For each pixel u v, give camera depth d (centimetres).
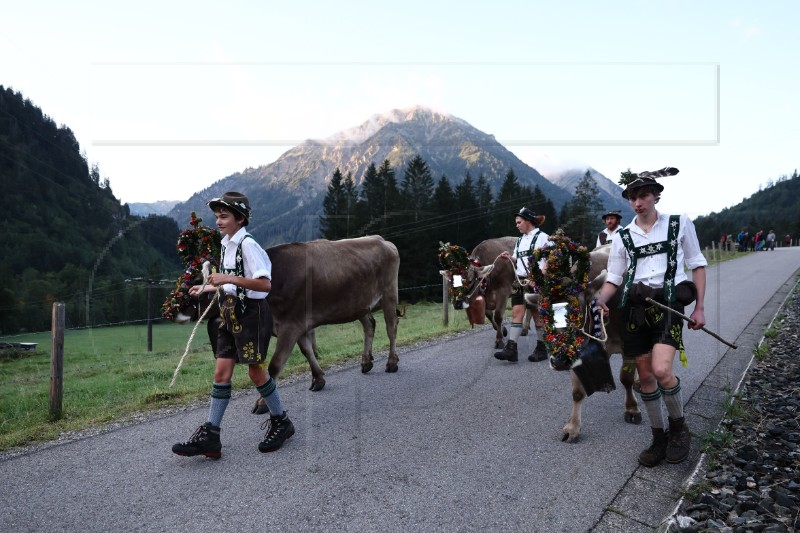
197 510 288
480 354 688
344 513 283
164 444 390
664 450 347
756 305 1009
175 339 2084
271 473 335
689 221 340
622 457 358
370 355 598
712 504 281
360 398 493
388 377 576
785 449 352
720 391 492
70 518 281
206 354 1094
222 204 355
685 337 737
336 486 315
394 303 598
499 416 441
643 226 350
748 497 282
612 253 368
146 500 301
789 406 436
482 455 361
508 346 631
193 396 522
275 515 282
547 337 381
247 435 405
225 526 271
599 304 364
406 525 271
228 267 365
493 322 720
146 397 526
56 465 353
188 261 398
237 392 530
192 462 355
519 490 310
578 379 382
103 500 301
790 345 661
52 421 467
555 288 378
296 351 778
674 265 335
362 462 349
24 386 861
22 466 352
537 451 368
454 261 607
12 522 278
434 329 951
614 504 294
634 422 426
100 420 450
